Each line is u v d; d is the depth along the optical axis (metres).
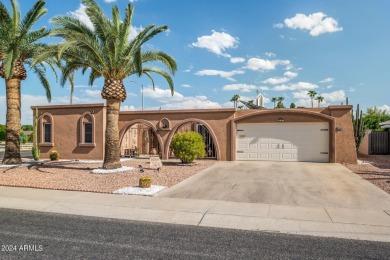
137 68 14.54
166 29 15.84
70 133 23.61
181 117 22.38
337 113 19.53
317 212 8.35
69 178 13.84
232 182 12.98
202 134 23.00
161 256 5.36
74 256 5.33
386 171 15.66
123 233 6.69
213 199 9.98
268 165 18.64
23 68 19.59
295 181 13.13
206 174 15.20
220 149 21.53
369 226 7.18
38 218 7.91
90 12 15.05
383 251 5.68
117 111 16.69
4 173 15.53
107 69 16.22
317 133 20.06
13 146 19.41
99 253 5.48
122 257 5.30
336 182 12.80
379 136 27.23
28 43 19.16
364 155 25.33
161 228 7.09
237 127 21.47
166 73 18.14
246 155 21.27
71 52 15.66
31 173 15.52
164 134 22.70
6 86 19.38
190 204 9.31
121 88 16.41
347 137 19.30
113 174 14.95
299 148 20.36
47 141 24.36
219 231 6.88
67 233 6.66
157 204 9.32
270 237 6.47
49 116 24.12
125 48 16.08
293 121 20.38
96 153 22.94
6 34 18.17
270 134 20.89
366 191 11.02
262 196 10.37
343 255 5.47
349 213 8.23
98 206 9.12
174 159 22.55
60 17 15.12
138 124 25.89
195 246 5.89
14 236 6.43
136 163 19.95
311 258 5.32
